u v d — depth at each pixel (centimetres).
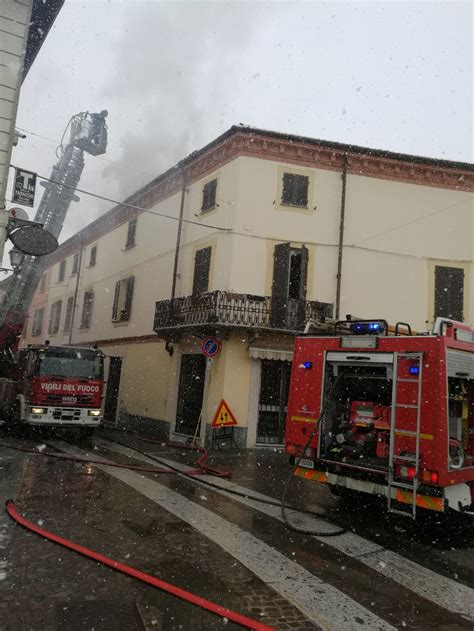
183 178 1808
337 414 745
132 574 430
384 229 1591
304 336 776
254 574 459
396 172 1617
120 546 509
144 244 2073
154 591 406
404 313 1568
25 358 1449
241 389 1441
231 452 1345
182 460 1150
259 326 1407
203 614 372
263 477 982
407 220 1608
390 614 397
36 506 638
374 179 1611
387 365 659
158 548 511
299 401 759
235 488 856
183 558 487
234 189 1536
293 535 595
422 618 393
